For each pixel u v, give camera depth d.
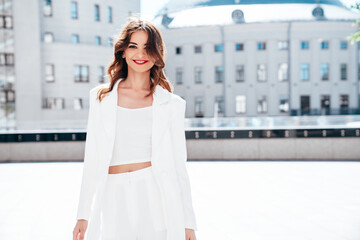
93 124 1.64
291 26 38.00
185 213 1.66
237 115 39.28
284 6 40.34
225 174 8.27
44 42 32.75
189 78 39.81
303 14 39.53
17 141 11.09
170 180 1.63
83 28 35.03
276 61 38.69
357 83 38.78
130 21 1.66
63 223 4.71
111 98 1.62
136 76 1.68
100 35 35.94
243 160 10.73
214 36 39.19
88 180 1.63
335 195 6.08
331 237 4.04
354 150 10.55
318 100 38.59
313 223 4.57
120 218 1.60
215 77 39.81
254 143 10.75
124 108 1.63
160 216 1.64
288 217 4.85
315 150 10.64
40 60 32.22
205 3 42.16
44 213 5.20
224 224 4.58
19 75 31.61
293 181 7.34
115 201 1.61
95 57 34.56
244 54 39.00
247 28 38.44
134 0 38.53
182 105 1.70
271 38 38.47
